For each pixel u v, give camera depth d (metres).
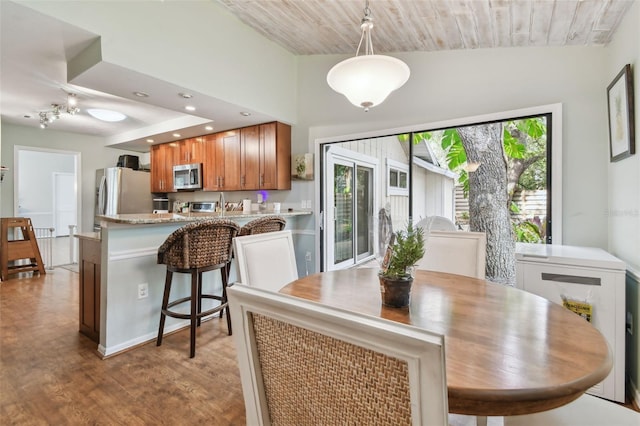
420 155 3.28
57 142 5.52
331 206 4.16
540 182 2.63
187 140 5.07
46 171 8.41
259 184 4.11
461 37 2.69
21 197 8.03
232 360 2.30
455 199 3.06
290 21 3.02
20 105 4.03
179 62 2.69
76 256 5.96
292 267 2.04
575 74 2.48
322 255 4.02
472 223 2.96
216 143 4.62
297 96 4.07
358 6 2.43
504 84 2.76
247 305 0.69
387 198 3.66
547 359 0.84
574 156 2.47
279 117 3.79
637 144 1.84
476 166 2.94
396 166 3.51
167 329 2.78
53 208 8.52
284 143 4.05
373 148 3.77
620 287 1.83
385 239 1.40
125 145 5.99
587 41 2.38
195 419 1.69
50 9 1.96
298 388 0.66
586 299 1.92
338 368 0.58
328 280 1.74
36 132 5.30
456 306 1.28
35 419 1.67
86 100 3.82
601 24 2.11
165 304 2.50
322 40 3.34
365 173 4.03
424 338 0.45
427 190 3.23
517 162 2.74
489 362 0.83
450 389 0.72
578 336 0.98
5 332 2.75
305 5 2.62
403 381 0.49
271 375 0.71
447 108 3.04
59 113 4.17
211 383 2.01
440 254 2.06
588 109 2.42
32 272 4.92
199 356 2.36
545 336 0.98
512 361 0.83
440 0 2.13
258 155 4.11
